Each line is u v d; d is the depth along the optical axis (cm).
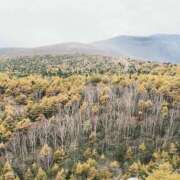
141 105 17012
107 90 19462
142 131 15512
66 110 18262
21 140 16550
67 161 14338
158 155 13362
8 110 18338
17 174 14188
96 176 13225
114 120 16400
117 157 14338
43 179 13275
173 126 15388
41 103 18700
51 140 16162
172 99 17775
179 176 7362
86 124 16212
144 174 12400
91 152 14525
